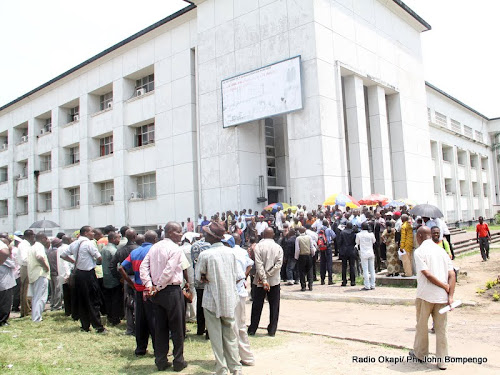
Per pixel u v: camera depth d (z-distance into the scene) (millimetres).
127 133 29562
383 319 8602
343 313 9414
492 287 10555
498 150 51062
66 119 36125
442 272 5699
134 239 8266
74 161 35625
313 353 6480
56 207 34938
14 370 5887
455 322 8094
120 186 29266
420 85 29312
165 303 5820
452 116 40812
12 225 40719
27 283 10398
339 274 14789
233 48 22375
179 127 25703
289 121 20125
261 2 21406
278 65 20234
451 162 38719
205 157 23219
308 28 19703
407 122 26766
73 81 34312
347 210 17922
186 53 25641
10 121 42250
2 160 43594
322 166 18906
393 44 26438
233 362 5438
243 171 21750
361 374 5461
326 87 19812
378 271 13984
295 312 9812
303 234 12445
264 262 7719
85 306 8336
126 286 8203
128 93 30031
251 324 7797
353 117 22188
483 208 45094
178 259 5957
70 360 6406
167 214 26094
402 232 12055
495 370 5473
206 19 23781
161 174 26672
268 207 18719
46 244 11477
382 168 23891
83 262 8281
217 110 22844
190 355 6586
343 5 21969
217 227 5730
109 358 6531
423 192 27359
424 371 5504
